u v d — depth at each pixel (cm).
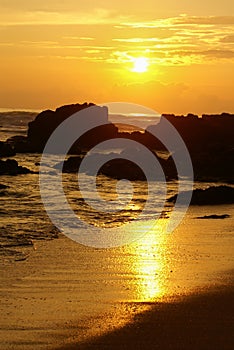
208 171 4269
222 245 2017
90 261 1772
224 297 1409
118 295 1434
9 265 1705
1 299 1402
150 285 1517
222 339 1163
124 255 1859
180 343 1146
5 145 5344
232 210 2867
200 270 1666
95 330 1209
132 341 1155
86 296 1427
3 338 1171
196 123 5847
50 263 1739
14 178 3878
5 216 2519
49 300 1398
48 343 1149
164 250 1931
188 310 1319
